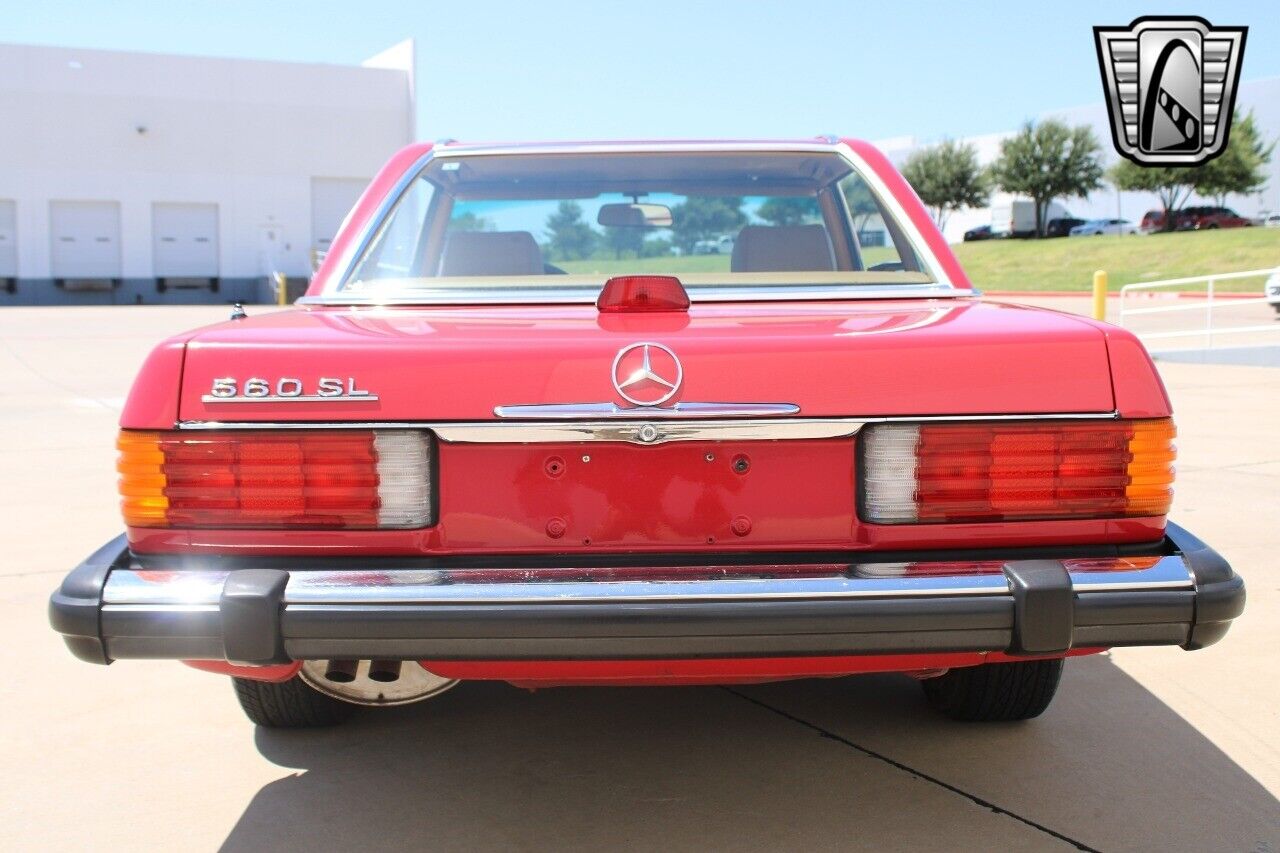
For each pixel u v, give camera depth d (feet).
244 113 127.75
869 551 7.39
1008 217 191.31
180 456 7.31
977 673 10.05
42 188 121.80
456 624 6.88
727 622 6.89
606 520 7.36
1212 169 166.91
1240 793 9.16
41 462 24.88
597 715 10.89
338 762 9.90
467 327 7.97
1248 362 45.55
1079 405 7.39
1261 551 16.49
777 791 9.23
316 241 132.46
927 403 7.32
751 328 7.74
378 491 7.30
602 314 8.63
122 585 7.10
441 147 11.01
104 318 84.89
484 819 8.82
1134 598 7.05
